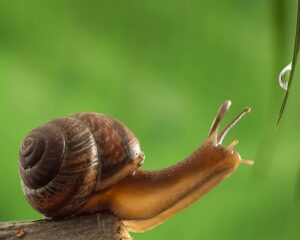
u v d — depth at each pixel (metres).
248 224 0.40
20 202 0.41
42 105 0.44
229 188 0.41
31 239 0.22
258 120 0.44
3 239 0.22
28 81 0.44
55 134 0.23
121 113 0.45
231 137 0.44
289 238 0.39
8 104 0.43
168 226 0.40
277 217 0.39
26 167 0.23
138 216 0.24
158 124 0.45
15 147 0.42
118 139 0.23
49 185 0.23
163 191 0.24
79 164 0.23
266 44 0.45
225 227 0.41
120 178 0.23
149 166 0.43
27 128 0.42
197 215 0.40
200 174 0.24
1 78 0.43
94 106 0.45
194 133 0.45
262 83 0.45
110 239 0.22
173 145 0.44
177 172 0.24
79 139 0.23
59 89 0.45
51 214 0.23
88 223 0.23
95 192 0.23
